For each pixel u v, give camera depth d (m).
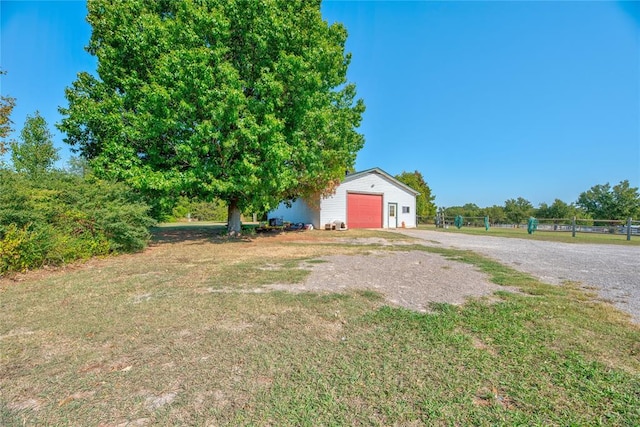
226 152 9.34
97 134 10.34
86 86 10.41
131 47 9.52
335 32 12.74
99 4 10.38
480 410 1.74
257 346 2.55
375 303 3.69
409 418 1.68
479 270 5.77
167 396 1.88
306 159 10.72
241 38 9.91
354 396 1.88
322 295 4.00
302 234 14.03
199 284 4.59
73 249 6.30
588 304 3.71
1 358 2.35
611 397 1.86
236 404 1.79
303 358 2.35
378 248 8.97
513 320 3.14
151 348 2.52
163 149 10.10
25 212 5.67
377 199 20.98
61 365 2.25
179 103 8.71
